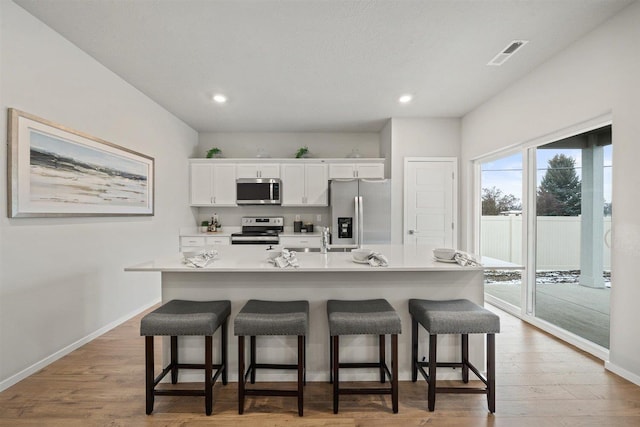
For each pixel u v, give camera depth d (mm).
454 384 2105
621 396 1920
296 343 2141
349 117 4449
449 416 1758
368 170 4832
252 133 5254
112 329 3020
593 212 2496
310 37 2455
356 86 3381
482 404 1864
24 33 2129
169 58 2775
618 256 2146
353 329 1752
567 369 2254
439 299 2148
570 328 2729
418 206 4461
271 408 1834
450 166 4477
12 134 2025
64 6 2090
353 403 1883
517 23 2279
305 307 1940
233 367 2127
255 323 1733
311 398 1935
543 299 3055
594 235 2498
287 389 2035
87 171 2680
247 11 2139
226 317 2021
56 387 2027
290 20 2240
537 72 2955
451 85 3365
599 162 2420
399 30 2365
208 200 4871
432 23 2279
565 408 1813
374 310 1857
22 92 2125
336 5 2084
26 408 1813
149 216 3707
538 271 3125
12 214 2035
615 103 2164
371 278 2139
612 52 2189
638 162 2020
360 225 4262
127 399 1905
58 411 1788
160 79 3199
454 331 1758
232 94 3594
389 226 4359
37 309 2242
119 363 2348
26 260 2160
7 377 2031
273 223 5145
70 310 2535
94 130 2797
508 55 2736
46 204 2285
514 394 1951
